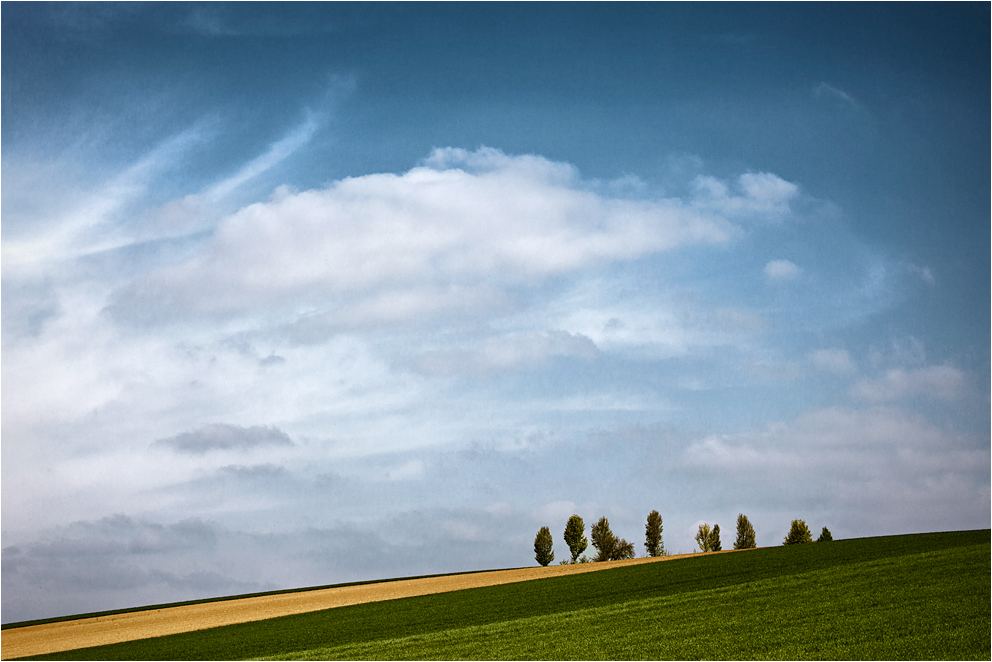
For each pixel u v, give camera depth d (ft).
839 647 76.33
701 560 190.80
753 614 95.66
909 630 79.15
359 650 102.58
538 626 106.01
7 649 147.64
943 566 109.50
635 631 94.48
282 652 110.42
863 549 164.25
